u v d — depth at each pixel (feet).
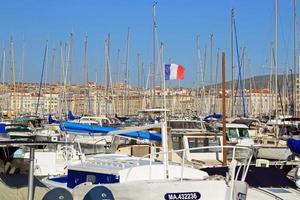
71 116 152.25
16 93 217.77
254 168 52.54
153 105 137.80
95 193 38.11
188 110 182.91
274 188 51.44
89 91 200.34
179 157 64.13
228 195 37.81
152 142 62.80
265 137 103.30
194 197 37.55
